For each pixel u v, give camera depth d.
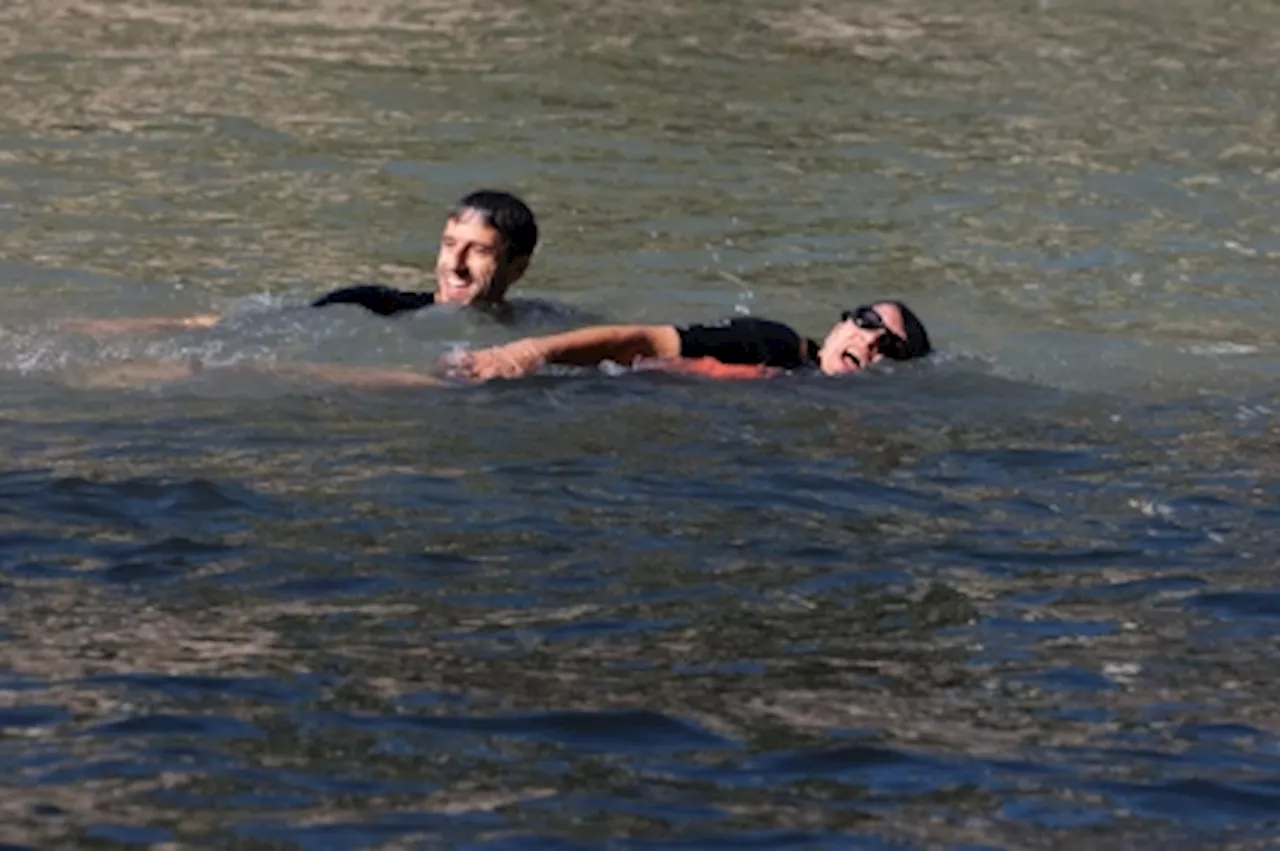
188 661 17.47
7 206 38.09
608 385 27.55
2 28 54.81
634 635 18.66
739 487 23.53
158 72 50.72
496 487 23.02
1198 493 24.16
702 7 62.09
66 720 16.11
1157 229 40.16
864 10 62.69
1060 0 65.25
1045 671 18.19
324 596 19.31
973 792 15.55
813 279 35.88
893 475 24.42
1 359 27.69
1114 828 15.04
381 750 15.80
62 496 21.84
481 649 18.11
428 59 53.81
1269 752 16.55
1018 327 32.91
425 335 29.98
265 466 23.38
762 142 46.47
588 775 15.51
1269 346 32.19
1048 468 25.06
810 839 14.56
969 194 42.38
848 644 18.69
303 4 59.81
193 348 28.69
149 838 14.05
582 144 45.53
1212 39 60.38
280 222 38.28
